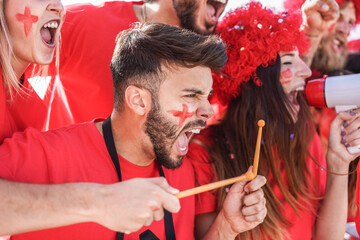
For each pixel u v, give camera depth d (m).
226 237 1.37
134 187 0.96
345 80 1.53
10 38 1.31
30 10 1.30
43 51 1.38
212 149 1.55
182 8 1.71
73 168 1.20
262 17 1.49
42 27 1.40
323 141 2.16
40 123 1.67
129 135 1.23
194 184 1.44
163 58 1.16
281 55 1.55
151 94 1.17
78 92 1.82
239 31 1.50
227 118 1.59
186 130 1.21
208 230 1.44
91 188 0.97
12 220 0.96
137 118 1.21
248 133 1.55
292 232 1.56
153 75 1.16
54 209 0.96
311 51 2.18
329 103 1.55
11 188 0.98
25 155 1.14
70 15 1.82
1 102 1.30
